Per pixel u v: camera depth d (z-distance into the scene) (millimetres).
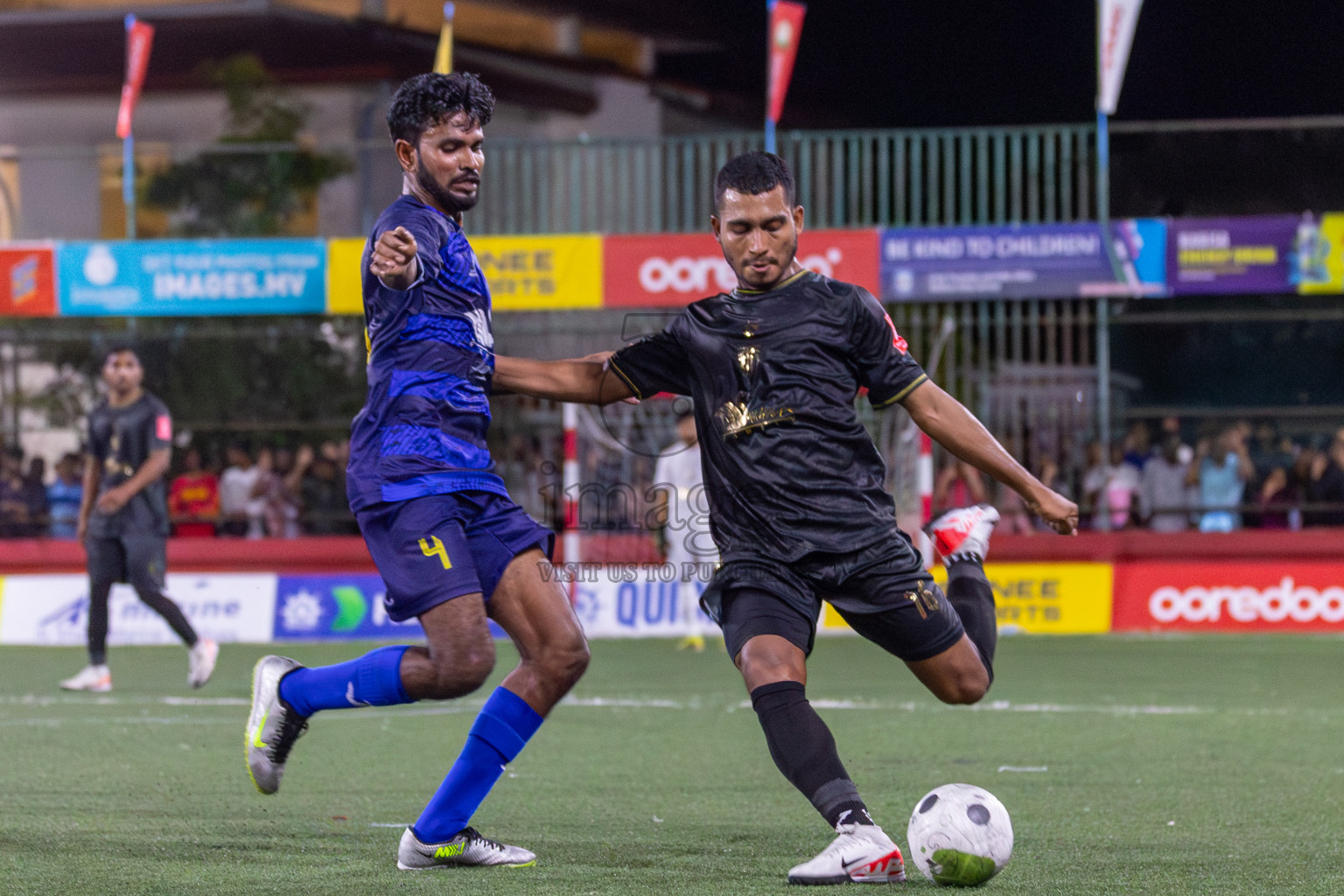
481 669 9602
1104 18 32219
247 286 33719
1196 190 35125
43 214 46906
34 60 50406
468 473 9836
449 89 9883
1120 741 17078
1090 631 32438
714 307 9914
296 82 48781
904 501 32531
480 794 9992
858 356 9781
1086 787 13898
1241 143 34875
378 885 9391
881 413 32531
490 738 9953
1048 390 32969
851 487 9594
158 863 10219
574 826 11867
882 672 25578
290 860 10305
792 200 9828
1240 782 14156
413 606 9617
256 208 43906
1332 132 34062
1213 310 38312
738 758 15984
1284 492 33844
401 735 17641
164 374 36625
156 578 22625
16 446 35750
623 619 32312
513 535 10062
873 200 43281
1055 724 18656
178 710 20797
